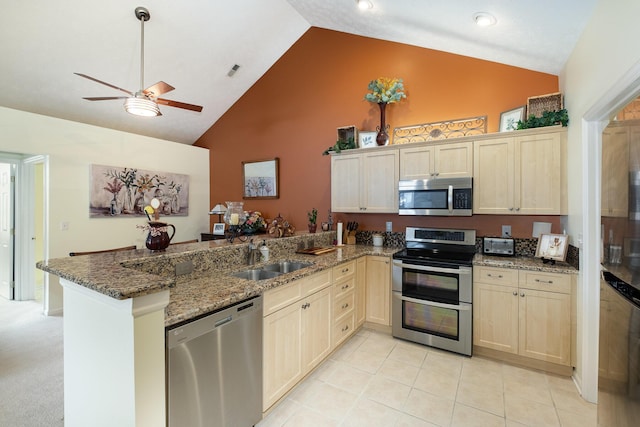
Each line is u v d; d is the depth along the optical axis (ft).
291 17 13.70
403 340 10.25
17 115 11.59
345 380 7.97
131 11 10.89
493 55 10.23
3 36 10.20
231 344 5.42
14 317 12.22
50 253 12.50
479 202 9.75
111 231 14.39
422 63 12.02
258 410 6.06
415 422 6.43
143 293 3.88
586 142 7.20
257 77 16.52
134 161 15.37
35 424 6.34
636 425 3.63
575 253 8.03
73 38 11.05
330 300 8.79
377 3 9.34
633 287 3.81
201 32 12.69
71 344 5.22
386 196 11.37
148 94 9.87
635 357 3.67
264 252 8.95
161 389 4.25
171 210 16.87
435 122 11.71
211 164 18.81
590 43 6.87
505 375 8.21
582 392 7.28
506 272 8.74
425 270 9.67
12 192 14.21
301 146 15.16
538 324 8.37
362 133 12.68
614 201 4.50
